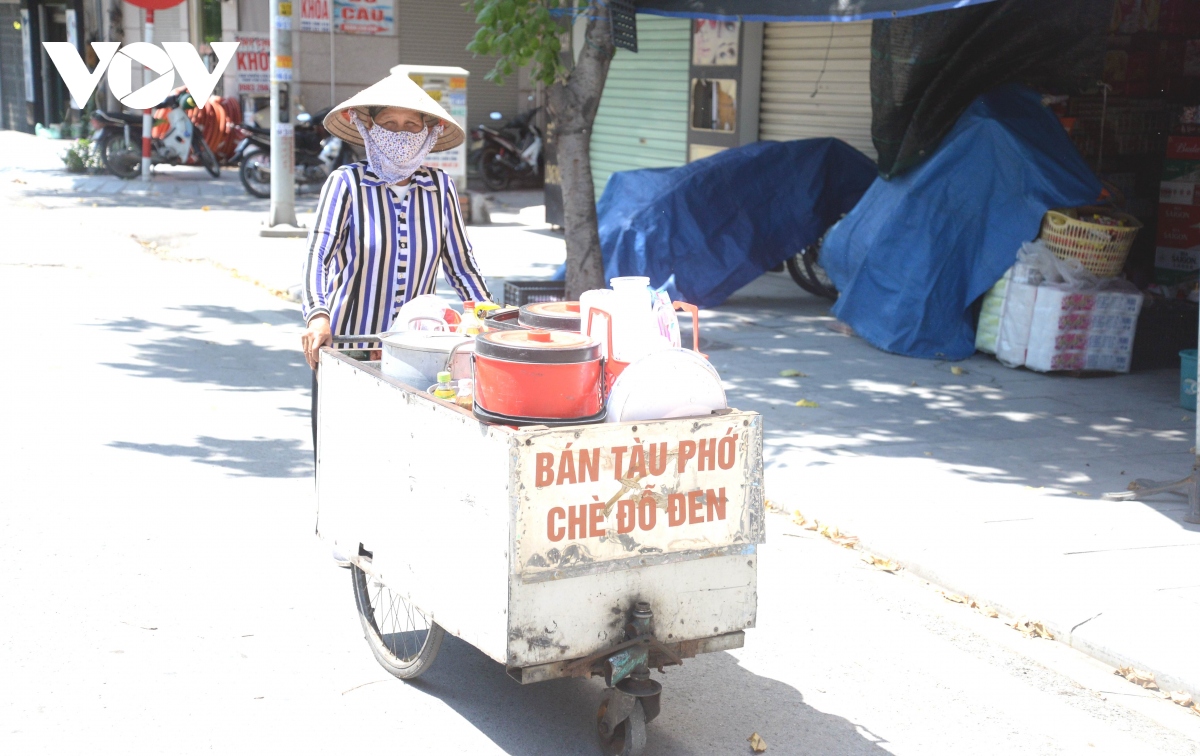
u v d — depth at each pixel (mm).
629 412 3365
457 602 3443
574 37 15242
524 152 22719
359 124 4316
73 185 19672
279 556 5172
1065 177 9188
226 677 4066
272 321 10438
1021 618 4828
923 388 8555
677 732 3873
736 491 3488
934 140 9680
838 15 8164
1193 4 10539
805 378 8766
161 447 6625
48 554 5016
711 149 13906
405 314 4191
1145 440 7340
